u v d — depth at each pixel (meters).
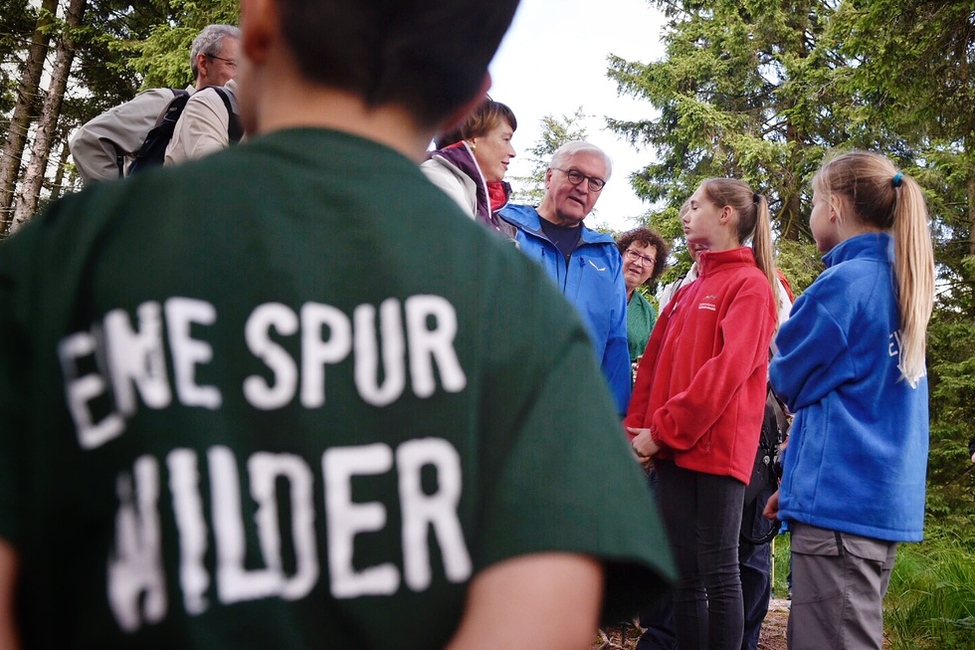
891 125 8.76
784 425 3.49
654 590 0.61
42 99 16.81
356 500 0.56
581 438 0.60
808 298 2.48
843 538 2.34
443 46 0.66
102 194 0.59
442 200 0.65
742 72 18.81
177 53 14.28
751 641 3.42
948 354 14.13
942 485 13.30
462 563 0.56
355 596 0.55
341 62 0.64
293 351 0.57
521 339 0.62
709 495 2.82
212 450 0.54
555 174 3.48
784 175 17.80
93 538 0.54
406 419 0.57
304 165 0.62
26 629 0.55
